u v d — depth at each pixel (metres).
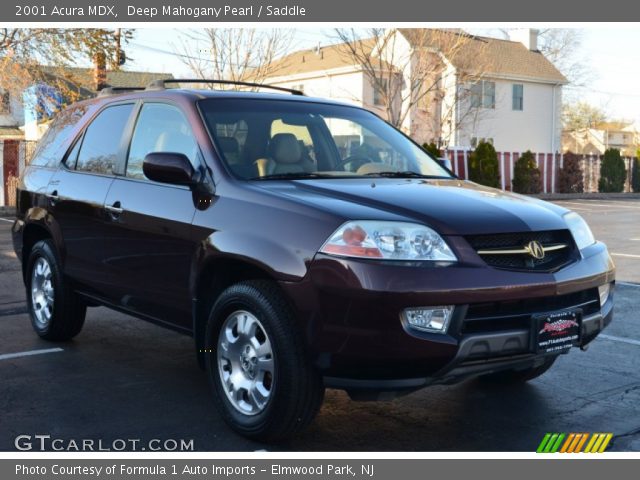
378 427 4.14
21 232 5.94
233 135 4.43
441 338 3.37
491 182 26.78
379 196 3.83
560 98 42.25
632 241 13.13
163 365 5.29
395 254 3.41
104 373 5.07
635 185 33.69
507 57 40.72
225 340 4.00
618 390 4.81
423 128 34.78
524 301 3.61
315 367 3.52
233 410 3.95
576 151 72.94
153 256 4.46
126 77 35.56
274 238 3.67
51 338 5.82
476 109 37.34
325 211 3.60
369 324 3.34
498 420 4.25
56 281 5.57
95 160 5.25
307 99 5.10
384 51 31.59
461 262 3.47
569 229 3.96
